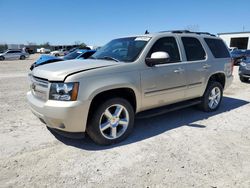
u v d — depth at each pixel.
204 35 5.51
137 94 4.01
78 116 3.38
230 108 6.09
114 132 3.85
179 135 4.24
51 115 3.39
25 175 2.94
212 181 2.85
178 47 4.77
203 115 5.43
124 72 3.82
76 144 3.84
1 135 4.17
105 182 2.82
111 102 3.72
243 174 3.01
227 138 4.12
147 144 3.86
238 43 41.03
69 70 3.50
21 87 9.09
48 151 3.59
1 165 3.16
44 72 3.65
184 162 3.29
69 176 2.94
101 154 3.51
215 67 5.50
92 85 3.46
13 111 5.62
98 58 4.60
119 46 4.69
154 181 2.85
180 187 2.73
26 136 4.14
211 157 3.44
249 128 4.63
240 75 10.89
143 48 4.21
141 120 5.05
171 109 4.68
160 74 4.29
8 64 25.44
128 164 3.23
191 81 4.92
